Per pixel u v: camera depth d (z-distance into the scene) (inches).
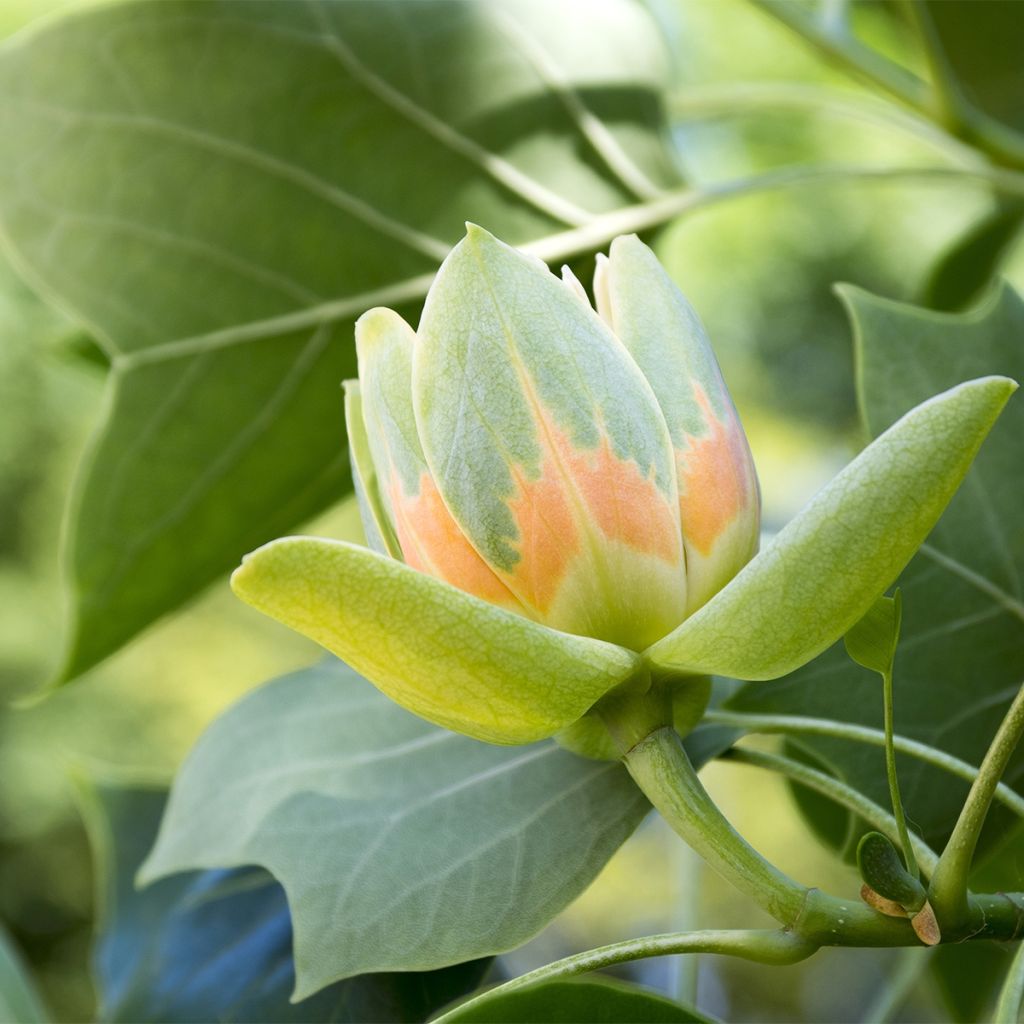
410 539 20.9
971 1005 24.9
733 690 23.0
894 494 20.0
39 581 163.8
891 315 23.6
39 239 25.9
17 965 26.6
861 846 20.3
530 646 20.2
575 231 26.7
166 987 24.7
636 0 28.4
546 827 22.1
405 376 20.9
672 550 20.7
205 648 168.1
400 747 23.1
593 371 20.7
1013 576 23.2
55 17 25.6
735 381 116.3
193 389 26.1
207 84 25.8
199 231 26.0
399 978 23.5
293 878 22.4
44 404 153.4
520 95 26.4
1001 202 31.2
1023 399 23.5
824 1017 108.4
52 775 158.1
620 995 20.5
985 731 23.0
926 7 29.8
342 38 25.8
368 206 26.0
